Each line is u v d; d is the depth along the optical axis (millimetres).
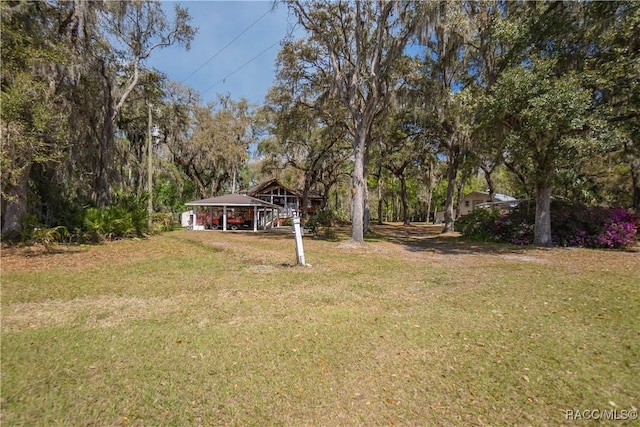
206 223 26141
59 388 2406
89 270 6973
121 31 14016
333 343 3246
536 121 9250
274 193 33031
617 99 9984
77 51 11562
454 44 13656
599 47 10273
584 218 12078
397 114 17062
